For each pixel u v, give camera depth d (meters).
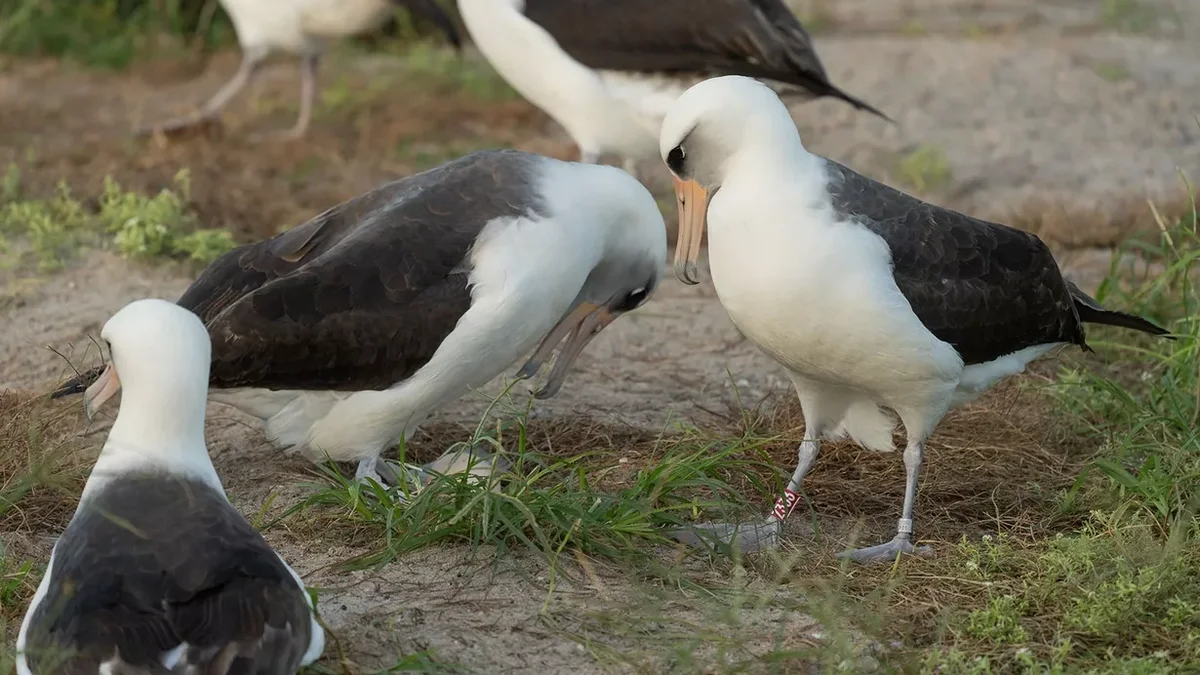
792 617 8.84
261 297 10.08
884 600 9.05
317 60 20.09
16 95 21.58
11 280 14.52
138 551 7.24
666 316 14.49
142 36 24.31
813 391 10.20
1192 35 25.44
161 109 21.19
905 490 10.55
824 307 9.25
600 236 10.91
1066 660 8.34
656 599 8.95
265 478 10.88
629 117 15.10
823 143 19.73
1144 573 8.81
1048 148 19.56
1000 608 8.73
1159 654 8.23
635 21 14.73
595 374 13.13
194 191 17.00
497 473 10.04
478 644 8.44
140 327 7.86
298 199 17.27
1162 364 12.61
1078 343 10.82
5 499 9.76
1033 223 16.75
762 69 14.77
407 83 22.16
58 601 7.12
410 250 10.30
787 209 9.25
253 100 21.45
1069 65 22.92
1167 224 15.62
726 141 9.50
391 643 8.39
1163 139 20.00
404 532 9.54
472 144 19.64
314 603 7.84
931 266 9.63
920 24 25.94
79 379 10.53
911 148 19.48
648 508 9.69
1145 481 10.21
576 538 9.40
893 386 9.70
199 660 6.78
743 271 9.37
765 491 10.55
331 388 10.34
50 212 16.06
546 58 14.96
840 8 27.30
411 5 19.67
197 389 7.97
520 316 10.45
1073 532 10.15
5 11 24.38
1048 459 11.50
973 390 10.43
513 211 10.49
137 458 7.84
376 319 10.20
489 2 15.09
